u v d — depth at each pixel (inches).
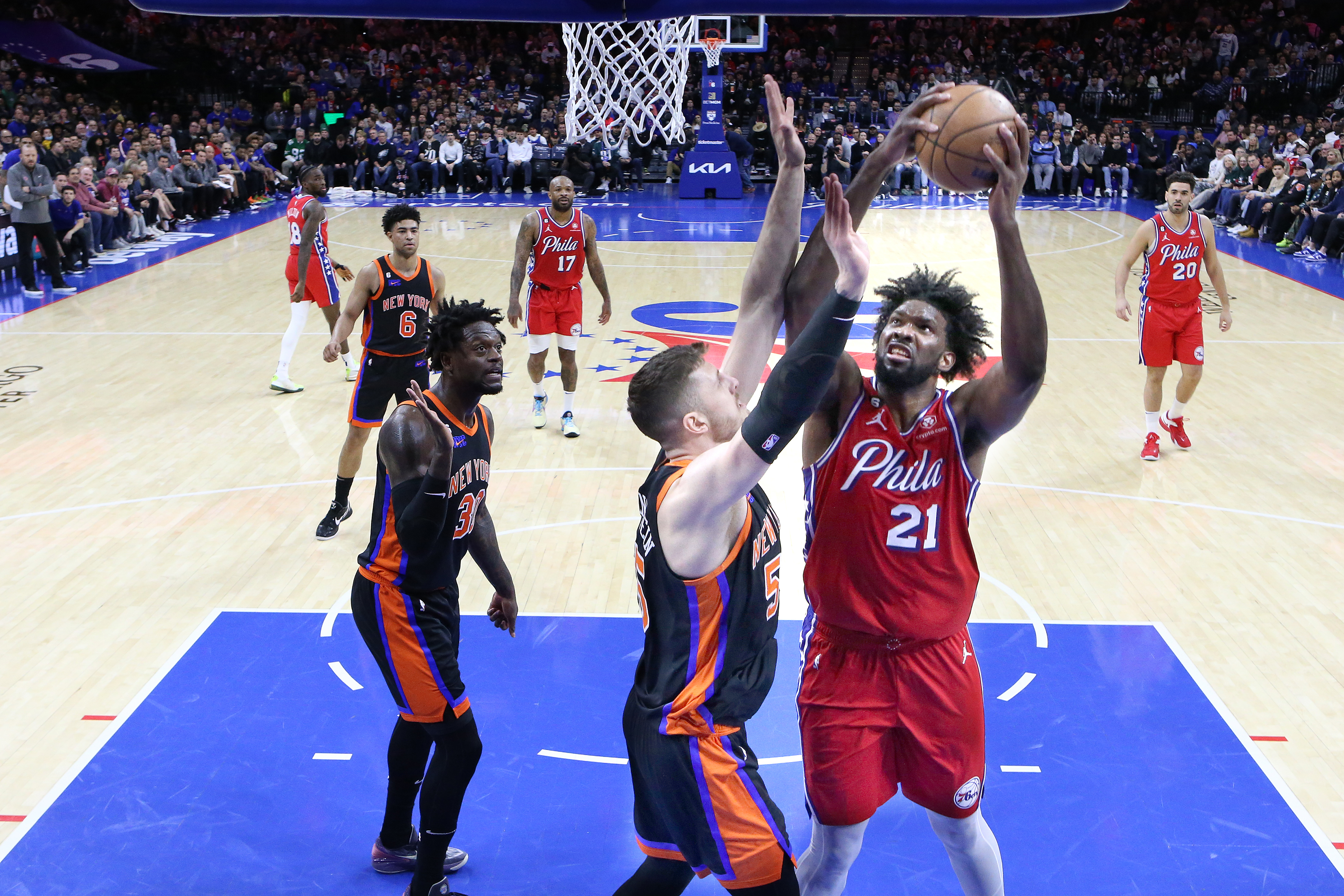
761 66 1077.8
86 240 548.1
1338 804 151.3
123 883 136.4
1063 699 178.2
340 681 183.9
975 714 113.7
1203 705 175.9
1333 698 178.4
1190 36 1101.1
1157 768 159.6
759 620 102.8
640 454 296.8
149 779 157.2
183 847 143.1
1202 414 330.6
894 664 112.3
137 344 407.5
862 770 112.7
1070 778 157.5
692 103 1004.6
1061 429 317.7
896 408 110.0
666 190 922.1
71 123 843.4
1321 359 389.7
